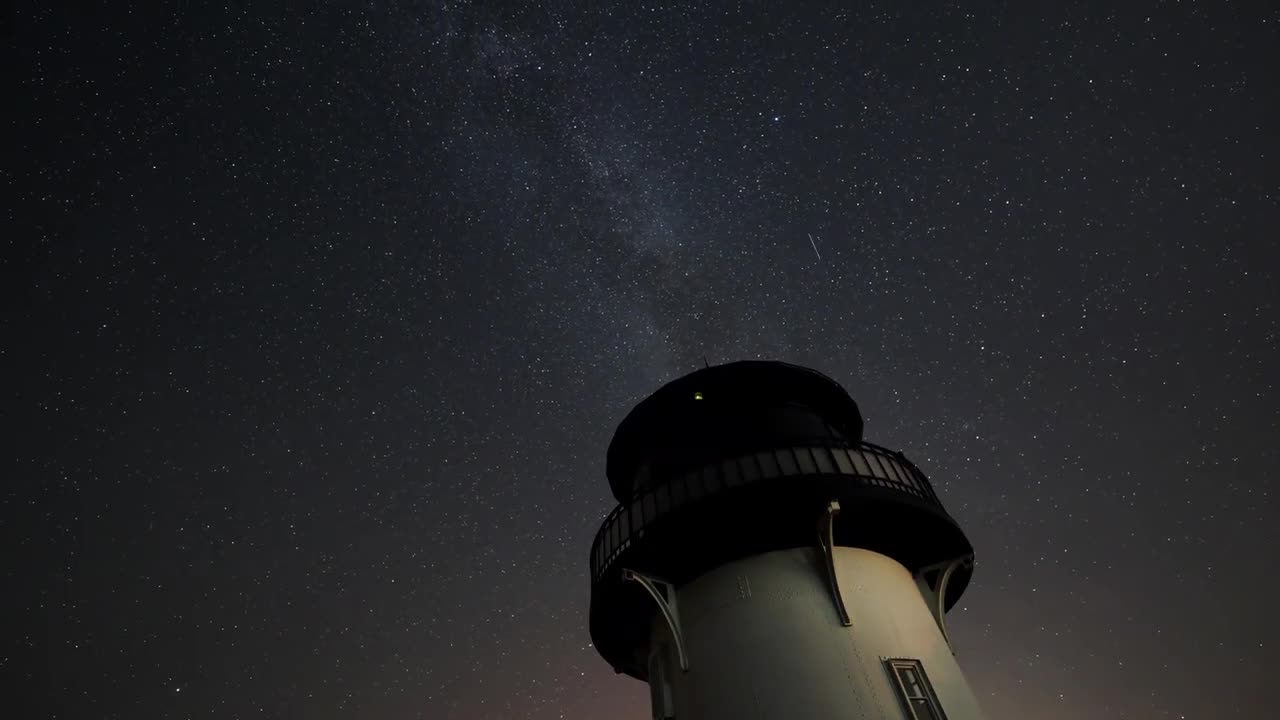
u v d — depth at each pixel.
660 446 16.89
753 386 16.98
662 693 13.90
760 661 12.51
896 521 14.19
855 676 12.11
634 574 13.95
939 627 14.10
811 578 13.43
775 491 13.55
